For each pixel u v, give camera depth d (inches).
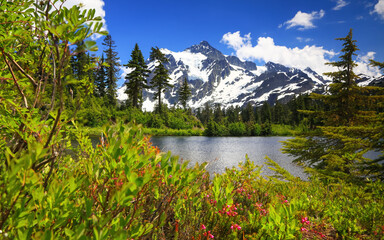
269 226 59.2
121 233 26.0
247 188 119.6
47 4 32.5
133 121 35.5
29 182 24.2
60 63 28.8
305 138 479.2
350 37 528.1
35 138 33.5
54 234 28.4
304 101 3944.4
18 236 24.1
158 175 43.4
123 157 31.7
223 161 922.7
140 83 2247.8
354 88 513.7
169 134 2418.8
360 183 309.0
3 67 45.3
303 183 220.5
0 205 23.5
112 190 28.1
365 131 350.9
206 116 4739.2
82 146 47.3
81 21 26.9
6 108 38.0
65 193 28.5
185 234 62.2
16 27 40.0
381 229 109.4
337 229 111.7
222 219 74.2
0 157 36.3
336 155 379.2
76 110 35.0
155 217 45.9
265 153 1245.1
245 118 4781.0
